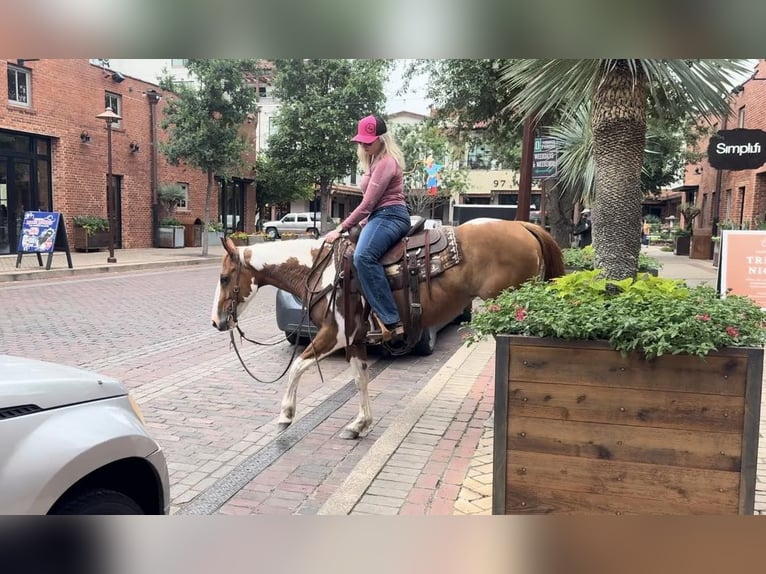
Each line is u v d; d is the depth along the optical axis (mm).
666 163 23688
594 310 3209
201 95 21766
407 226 4977
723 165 12617
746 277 7852
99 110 21672
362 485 4023
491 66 14555
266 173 31859
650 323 2984
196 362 7590
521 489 3244
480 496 3873
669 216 48625
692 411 2967
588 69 5191
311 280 5090
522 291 3771
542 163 11078
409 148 33500
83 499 2412
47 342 8352
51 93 19547
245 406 5902
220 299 5371
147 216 24625
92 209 21688
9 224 18922
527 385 3191
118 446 2488
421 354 8102
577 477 3154
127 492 2783
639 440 3051
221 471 4422
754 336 2961
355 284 4867
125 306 11531
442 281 4906
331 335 5008
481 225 5098
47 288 13492
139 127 23828
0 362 2770
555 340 3127
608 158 5316
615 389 3064
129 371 7086
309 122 25188
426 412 5586
